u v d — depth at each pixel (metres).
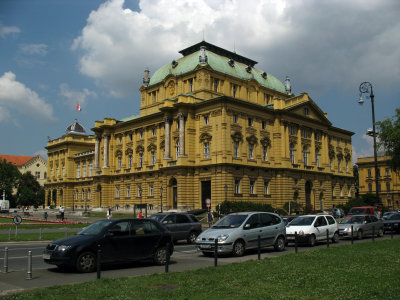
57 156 132.00
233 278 16.56
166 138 80.75
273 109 82.31
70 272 19.69
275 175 81.75
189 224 35.66
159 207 82.25
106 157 99.69
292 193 82.69
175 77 86.25
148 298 13.27
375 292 14.04
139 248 21.28
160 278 16.59
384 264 20.11
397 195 122.94
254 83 90.69
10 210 130.00
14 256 25.92
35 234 41.38
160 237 22.25
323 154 94.69
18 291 14.78
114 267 21.50
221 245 24.44
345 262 20.78
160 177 84.50
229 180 71.75
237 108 75.56
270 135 82.25
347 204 93.81
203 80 80.19
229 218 27.05
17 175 150.25
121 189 95.88
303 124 88.94
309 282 15.77
